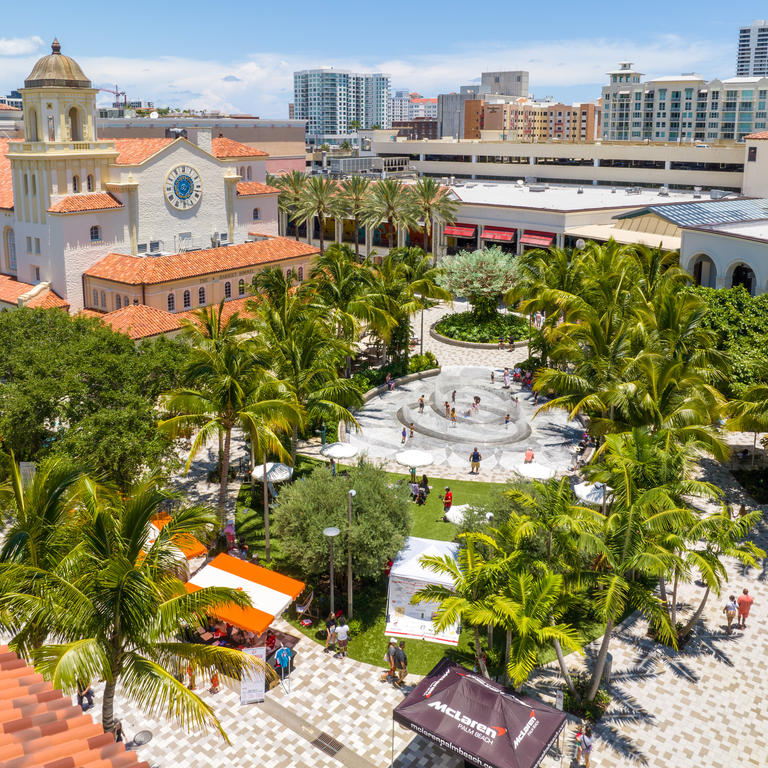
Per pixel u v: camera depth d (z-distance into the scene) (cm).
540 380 4294
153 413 3650
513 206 9462
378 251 10944
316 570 3253
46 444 3728
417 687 2466
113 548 2112
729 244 6531
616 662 2991
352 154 15875
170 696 1884
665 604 3155
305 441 5081
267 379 3672
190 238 7631
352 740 2600
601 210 9212
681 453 3033
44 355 3803
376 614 3297
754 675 2920
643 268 6169
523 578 2477
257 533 3894
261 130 13025
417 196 9331
